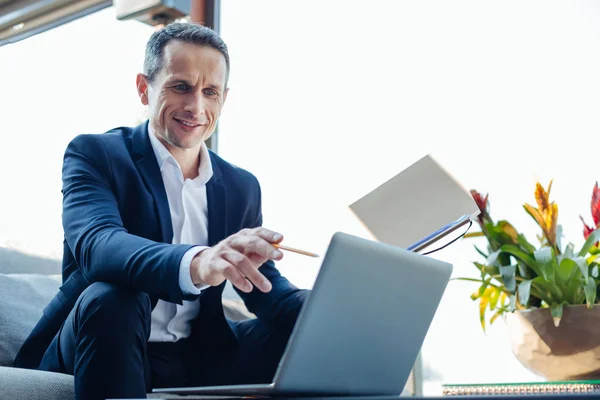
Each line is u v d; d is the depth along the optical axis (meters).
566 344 1.52
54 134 2.62
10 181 2.53
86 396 1.09
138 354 1.14
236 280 0.92
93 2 2.74
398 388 0.98
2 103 2.71
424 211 1.24
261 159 2.73
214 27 2.77
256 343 1.44
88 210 1.30
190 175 1.60
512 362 2.02
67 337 1.27
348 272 0.82
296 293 1.43
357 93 2.57
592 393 0.67
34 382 1.19
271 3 2.79
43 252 2.08
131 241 1.16
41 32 2.83
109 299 1.12
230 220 1.60
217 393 0.85
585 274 1.50
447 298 2.11
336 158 2.58
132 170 1.46
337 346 0.85
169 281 1.05
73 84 2.66
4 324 1.51
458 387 1.17
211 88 1.54
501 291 1.70
